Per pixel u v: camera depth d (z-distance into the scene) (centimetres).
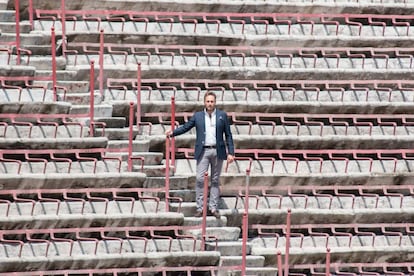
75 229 3266
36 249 3212
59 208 3303
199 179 3366
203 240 3325
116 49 3759
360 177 3622
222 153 3359
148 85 3697
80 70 3653
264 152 3594
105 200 3344
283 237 3459
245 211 3228
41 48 3700
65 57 3694
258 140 3606
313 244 3484
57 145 3416
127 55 3750
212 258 3300
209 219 3381
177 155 3556
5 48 3653
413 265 3509
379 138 3700
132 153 3488
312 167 3622
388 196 3622
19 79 3550
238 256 3344
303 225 3500
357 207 3584
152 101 3622
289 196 3550
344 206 3575
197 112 3378
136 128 3562
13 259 3155
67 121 3509
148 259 3253
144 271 3250
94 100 3597
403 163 3706
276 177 3550
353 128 3738
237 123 3669
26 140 3388
